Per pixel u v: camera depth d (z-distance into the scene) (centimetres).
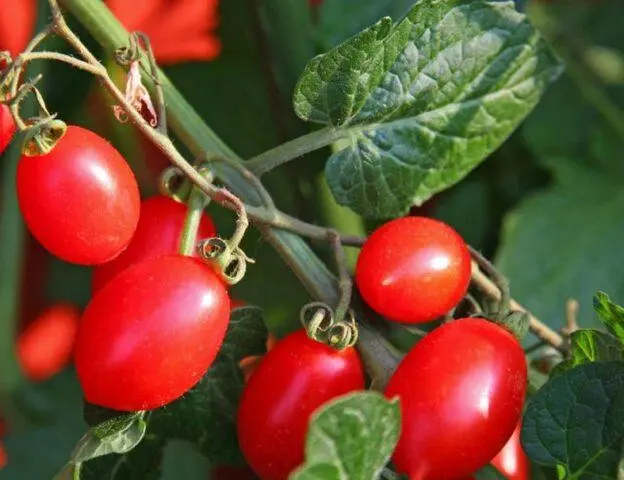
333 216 51
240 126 56
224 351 43
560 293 55
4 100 38
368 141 44
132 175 39
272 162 43
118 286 38
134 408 38
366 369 41
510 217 56
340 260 41
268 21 52
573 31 60
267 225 42
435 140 44
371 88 42
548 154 58
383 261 40
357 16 49
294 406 39
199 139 43
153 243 41
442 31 43
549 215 57
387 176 44
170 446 50
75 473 38
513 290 55
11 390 50
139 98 40
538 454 39
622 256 56
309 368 40
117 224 39
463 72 43
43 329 56
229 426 43
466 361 38
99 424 38
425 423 38
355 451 36
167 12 56
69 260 39
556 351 44
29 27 54
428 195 45
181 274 38
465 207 57
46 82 54
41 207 38
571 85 59
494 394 38
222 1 56
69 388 52
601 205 57
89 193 38
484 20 43
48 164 38
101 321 37
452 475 38
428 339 39
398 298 40
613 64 60
